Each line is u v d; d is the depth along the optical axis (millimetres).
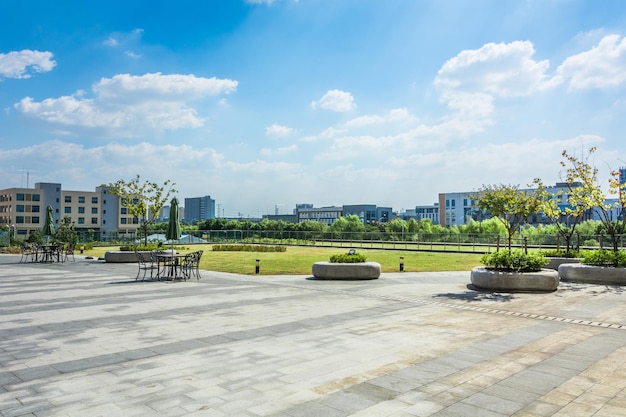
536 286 14992
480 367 7137
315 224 88938
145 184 30984
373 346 8438
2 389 6238
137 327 10164
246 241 64625
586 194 21906
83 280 19516
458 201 104500
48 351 8180
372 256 35719
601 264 17562
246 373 6879
